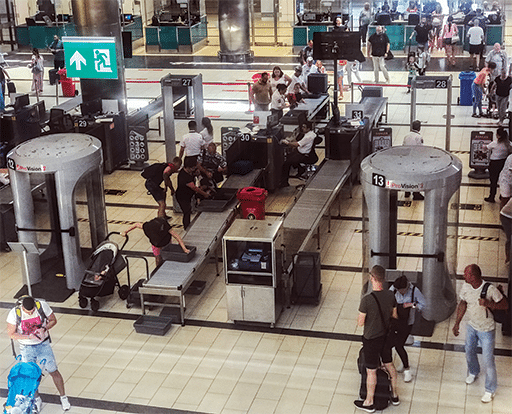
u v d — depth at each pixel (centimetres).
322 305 862
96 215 952
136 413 696
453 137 1412
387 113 1594
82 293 866
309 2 2253
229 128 1289
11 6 2522
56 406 712
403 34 2227
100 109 1393
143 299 848
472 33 1923
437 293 805
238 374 745
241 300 817
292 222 961
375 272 675
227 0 2114
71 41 1356
